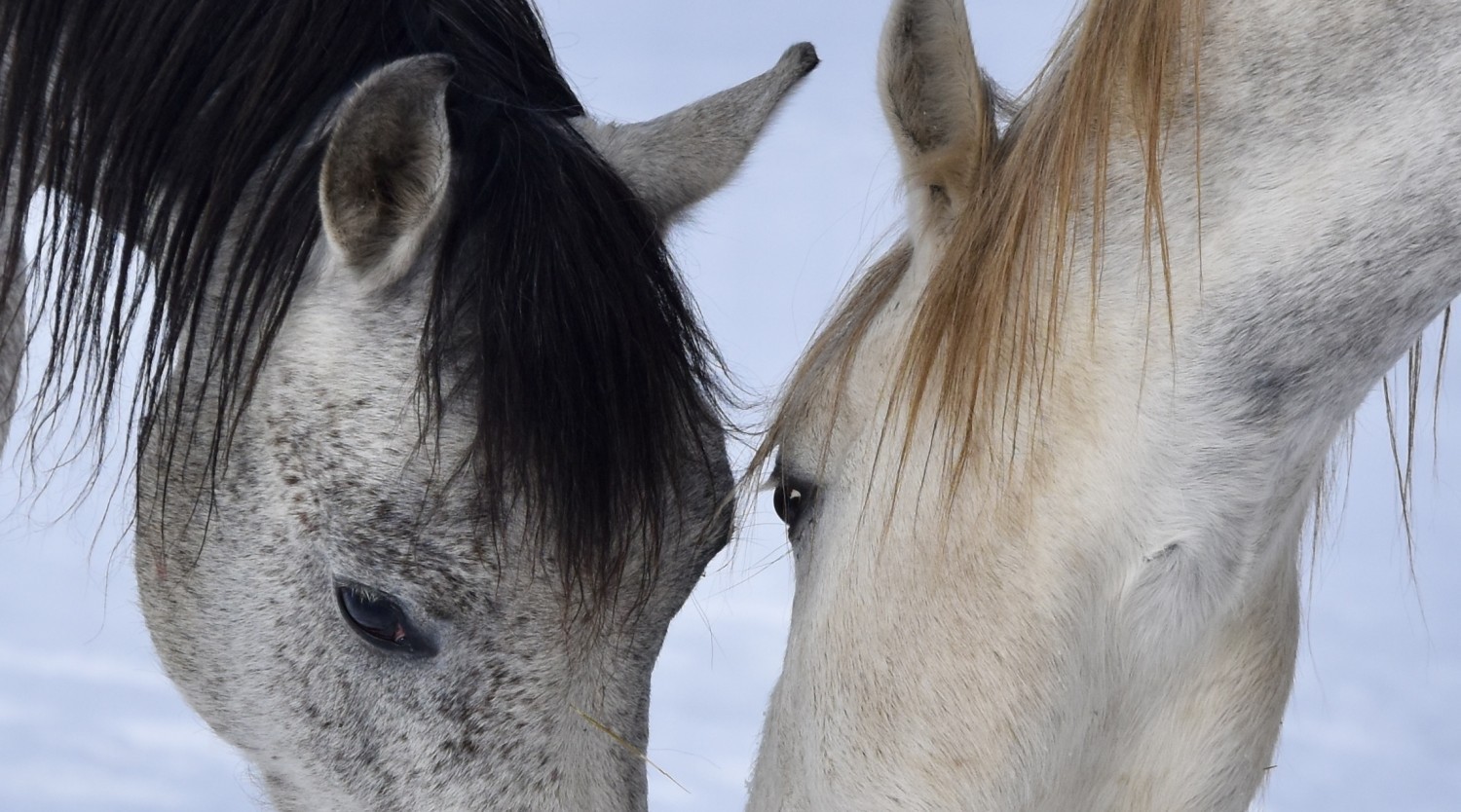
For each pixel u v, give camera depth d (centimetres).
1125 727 221
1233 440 204
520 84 260
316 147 243
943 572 220
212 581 254
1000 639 216
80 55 254
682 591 242
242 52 250
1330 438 212
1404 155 186
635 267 234
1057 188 205
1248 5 196
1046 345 205
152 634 273
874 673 227
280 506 243
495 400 221
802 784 239
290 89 249
